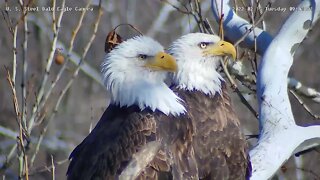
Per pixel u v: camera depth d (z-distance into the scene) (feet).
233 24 50.96
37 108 47.52
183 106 44.91
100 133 43.68
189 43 48.24
